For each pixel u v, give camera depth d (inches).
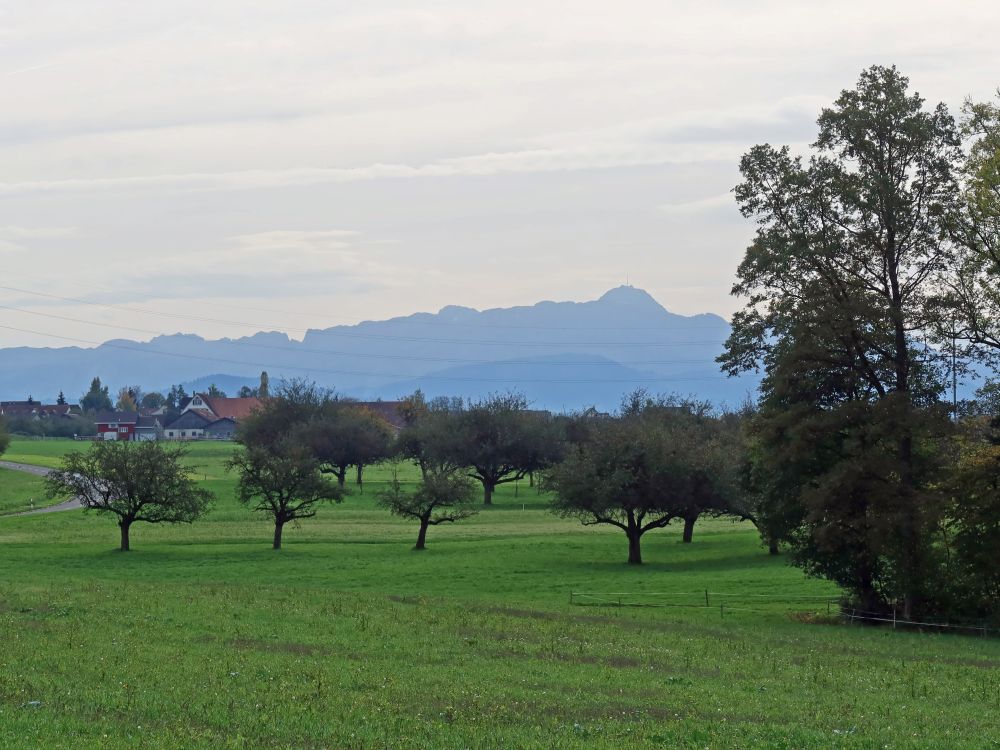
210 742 925.2
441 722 1039.6
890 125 2297.0
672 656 1585.9
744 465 2743.6
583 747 954.1
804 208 2377.0
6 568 3117.6
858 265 2393.0
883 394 2357.3
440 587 2874.0
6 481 6387.8
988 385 2319.1
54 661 1289.4
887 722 1147.9
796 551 2541.8
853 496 2281.0
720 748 979.9
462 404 7263.8
